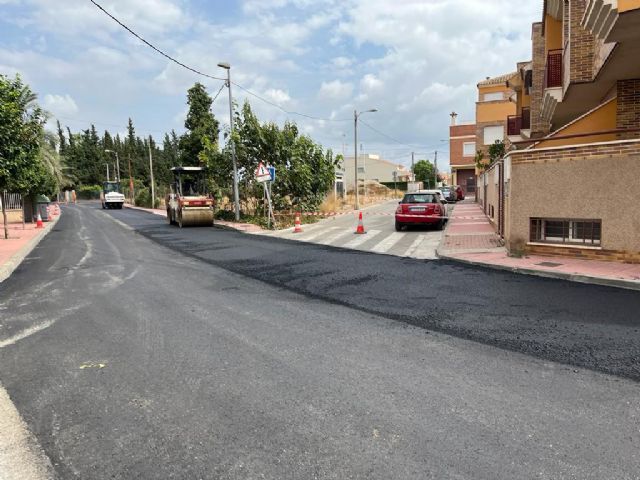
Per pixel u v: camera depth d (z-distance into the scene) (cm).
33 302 760
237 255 1273
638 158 880
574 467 287
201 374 441
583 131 1310
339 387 408
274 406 374
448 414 357
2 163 1442
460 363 459
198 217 2305
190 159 3500
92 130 9575
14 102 1541
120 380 431
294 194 2577
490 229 1694
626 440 317
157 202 4969
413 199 1848
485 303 689
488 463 292
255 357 484
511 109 4256
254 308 689
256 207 2573
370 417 354
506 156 1171
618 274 810
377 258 1166
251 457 304
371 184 6944
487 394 390
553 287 779
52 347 528
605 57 1046
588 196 947
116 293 811
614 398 379
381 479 278
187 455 308
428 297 737
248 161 2505
